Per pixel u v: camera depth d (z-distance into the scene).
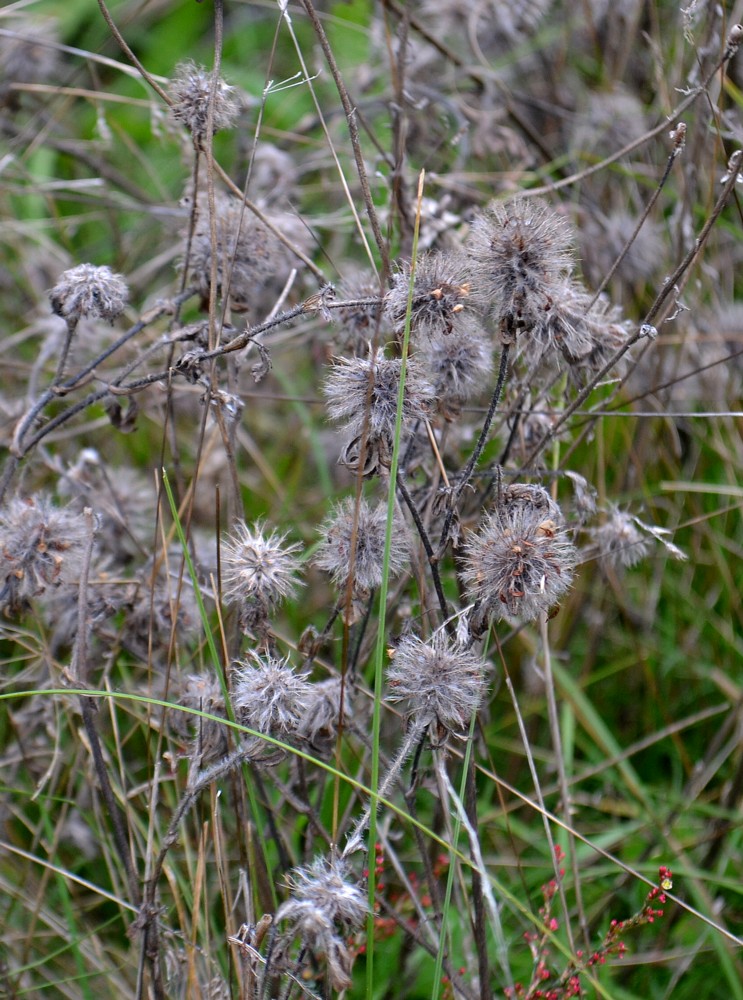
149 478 0.67
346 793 0.62
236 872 0.62
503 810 0.60
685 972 0.63
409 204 0.63
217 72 0.56
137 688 0.63
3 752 0.65
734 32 0.59
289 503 0.68
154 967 0.57
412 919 0.61
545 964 0.60
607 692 0.68
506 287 0.54
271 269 0.59
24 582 0.57
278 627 0.66
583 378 0.58
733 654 0.68
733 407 0.68
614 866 0.63
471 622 0.56
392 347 0.58
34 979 0.62
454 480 0.58
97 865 0.63
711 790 0.67
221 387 0.62
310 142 0.68
